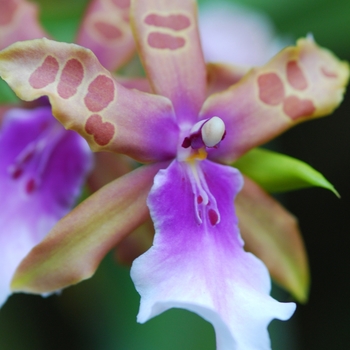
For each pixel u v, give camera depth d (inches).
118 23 8.7
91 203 7.8
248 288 7.8
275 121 8.2
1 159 8.7
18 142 8.8
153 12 8.1
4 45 8.8
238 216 8.4
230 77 8.5
